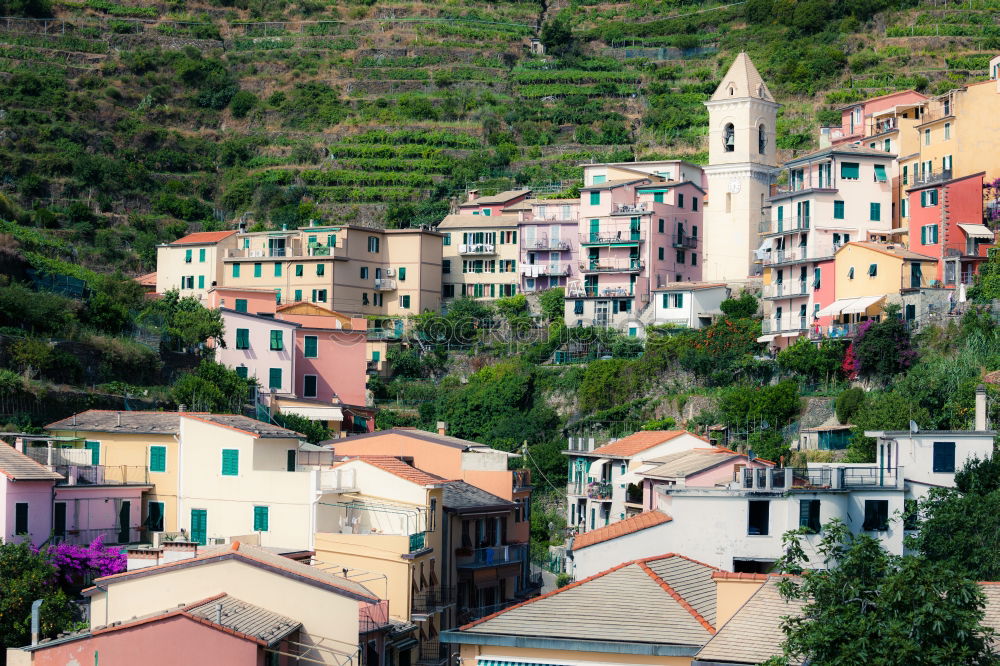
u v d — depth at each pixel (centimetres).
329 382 17425
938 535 8588
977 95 17825
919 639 5525
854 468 9881
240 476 10500
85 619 9200
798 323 18212
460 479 12650
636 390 18488
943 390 14325
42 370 13612
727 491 9356
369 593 8350
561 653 6725
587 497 13725
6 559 9044
